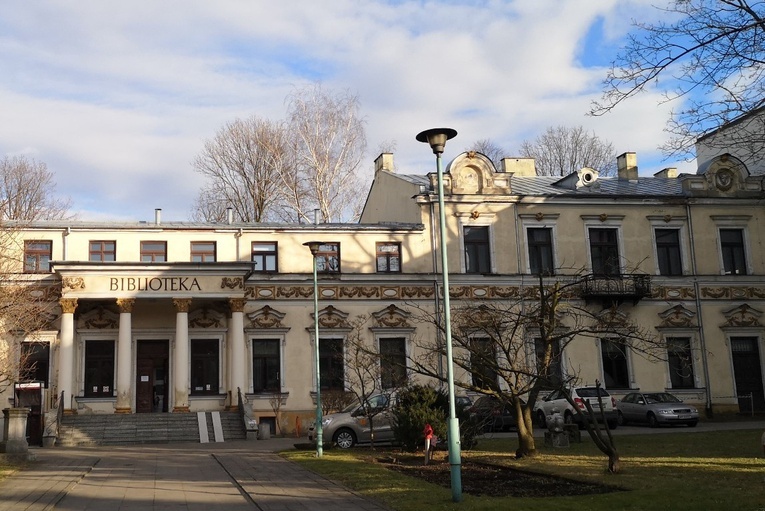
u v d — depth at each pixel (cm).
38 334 3381
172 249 3875
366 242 4041
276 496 1561
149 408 3788
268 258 3969
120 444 3275
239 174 5709
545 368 2102
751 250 4353
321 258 3994
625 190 4559
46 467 2192
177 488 1730
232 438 3412
